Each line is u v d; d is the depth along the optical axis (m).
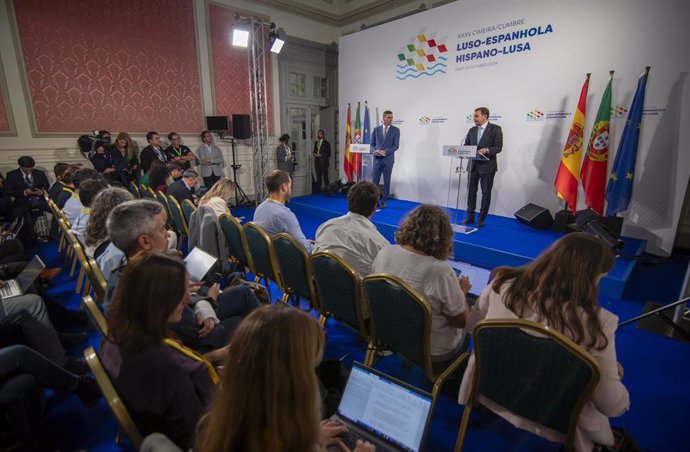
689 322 2.43
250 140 7.09
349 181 7.18
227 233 2.69
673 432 1.58
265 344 0.58
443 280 1.40
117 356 0.93
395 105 6.28
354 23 7.54
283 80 7.34
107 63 5.31
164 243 1.54
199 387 1.00
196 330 1.47
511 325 1.03
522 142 4.82
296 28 7.25
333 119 8.48
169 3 5.72
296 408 0.57
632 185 3.88
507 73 4.82
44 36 4.79
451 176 5.71
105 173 5.14
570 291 1.04
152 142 5.58
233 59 6.57
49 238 4.60
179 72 5.99
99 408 1.68
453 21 5.26
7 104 4.66
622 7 3.81
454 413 1.66
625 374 1.98
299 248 1.95
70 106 5.09
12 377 1.36
